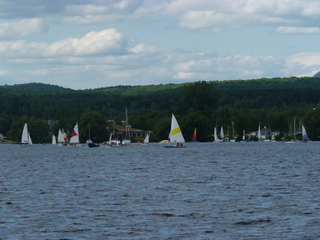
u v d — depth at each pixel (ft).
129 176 370.94
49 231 189.37
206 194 270.67
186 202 245.65
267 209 225.97
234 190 285.64
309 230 188.24
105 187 303.68
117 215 215.92
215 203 242.17
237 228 192.44
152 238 179.73
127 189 293.23
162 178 353.72
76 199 257.14
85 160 583.99
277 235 182.29
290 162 513.45
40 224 199.93
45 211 224.94
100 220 206.59
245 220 204.64
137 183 322.96
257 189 289.12
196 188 295.48
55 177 368.48
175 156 650.02
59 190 291.38
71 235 184.03
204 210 224.94
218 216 212.64
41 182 334.44
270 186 301.84
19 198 260.83
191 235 183.11
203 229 191.21
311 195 264.11
